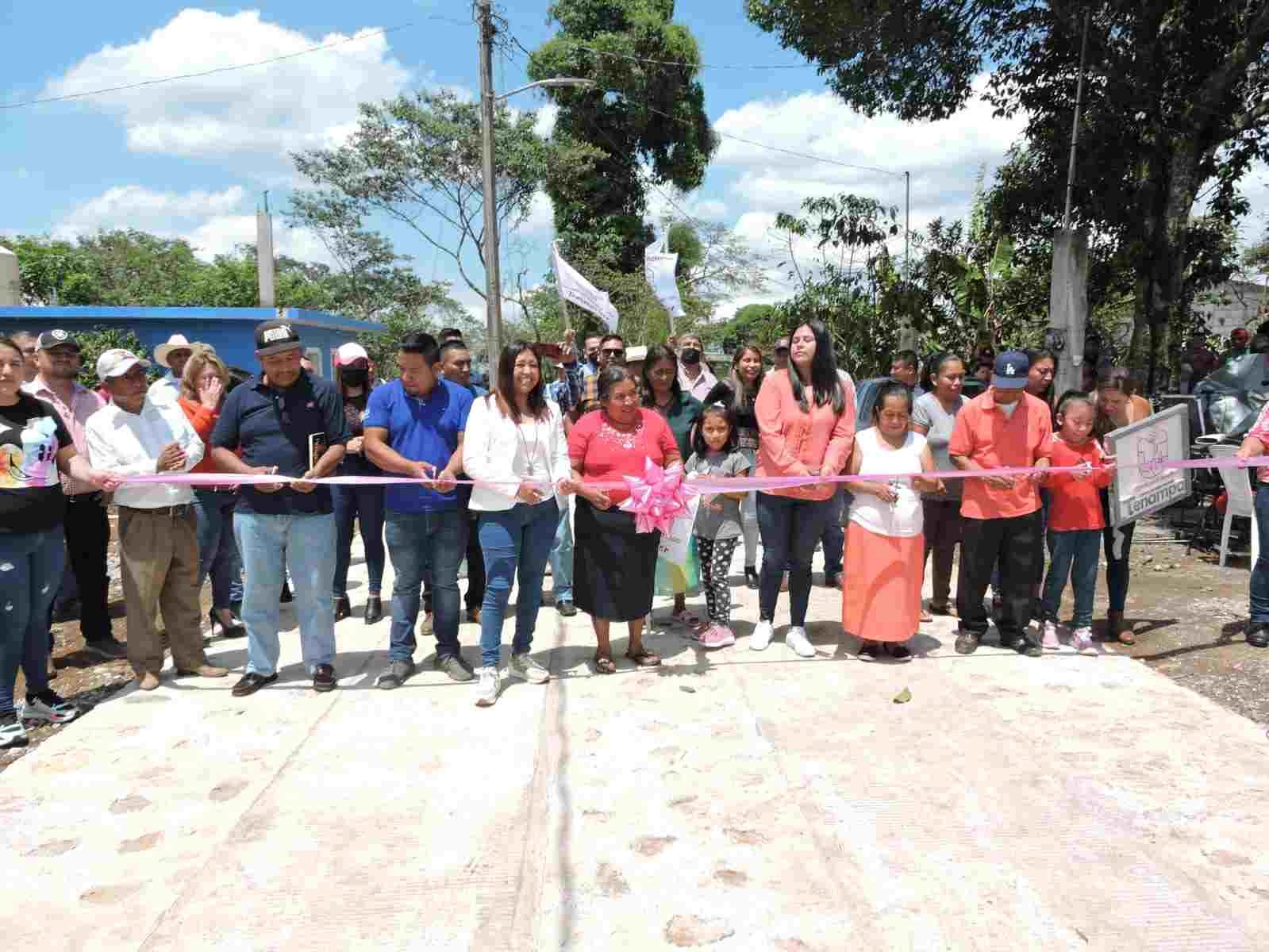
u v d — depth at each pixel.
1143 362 13.15
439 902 2.85
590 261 28.78
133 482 4.56
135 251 39.59
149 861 3.11
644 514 4.55
